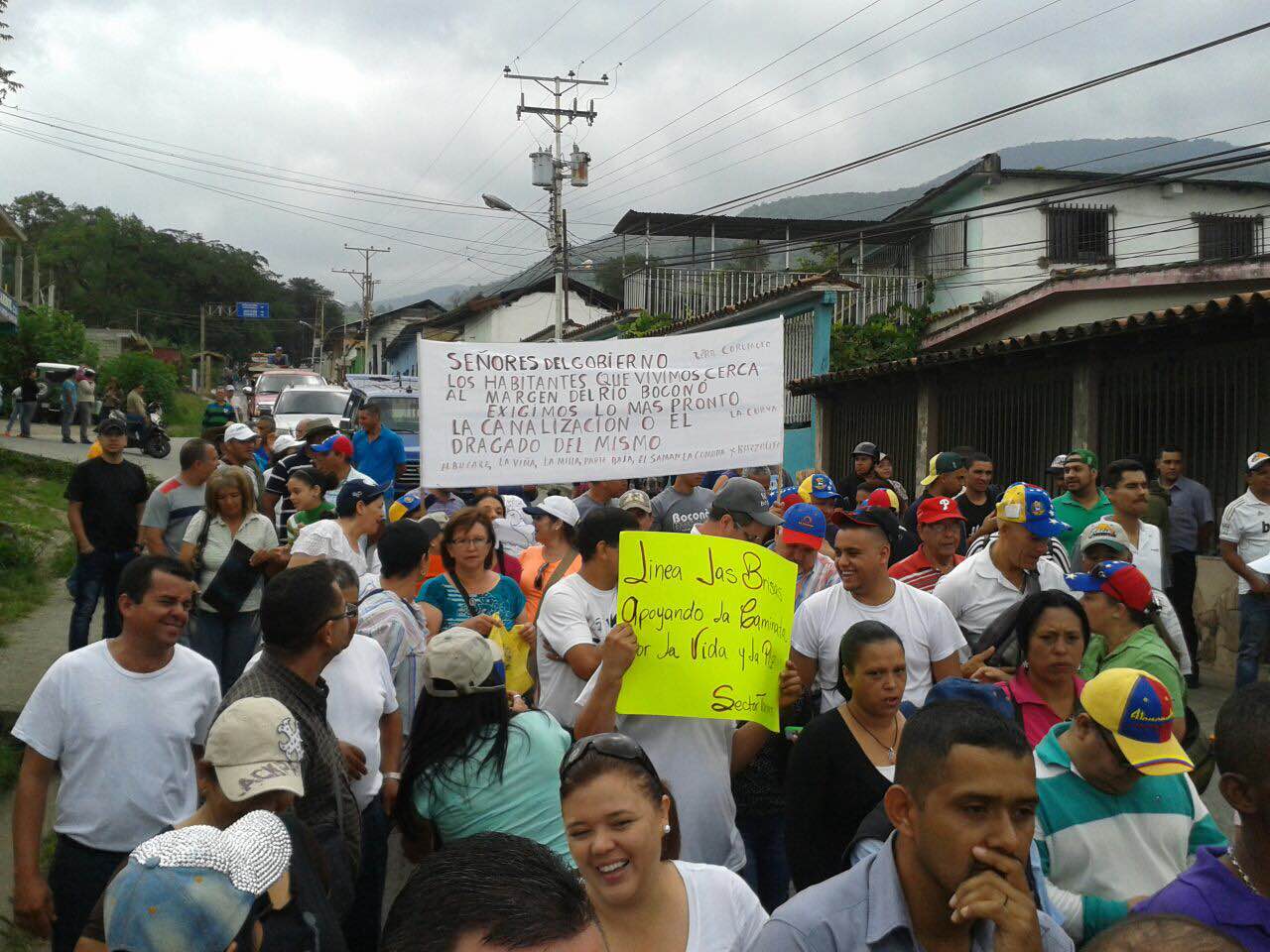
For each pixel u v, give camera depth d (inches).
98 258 4121.6
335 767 153.8
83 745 158.9
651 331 1045.8
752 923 117.5
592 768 111.0
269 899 105.5
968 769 90.3
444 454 298.5
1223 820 262.5
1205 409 422.6
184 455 327.0
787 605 167.6
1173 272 642.8
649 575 161.5
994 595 222.7
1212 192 1068.5
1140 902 118.4
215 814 121.3
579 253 1787.6
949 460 357.7
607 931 111.5
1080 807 131.5
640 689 160.9
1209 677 402.6
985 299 990.4
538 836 147.3
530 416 302.7
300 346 4872.0
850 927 96.0
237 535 298.5
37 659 385.1
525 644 249.4
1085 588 192.5
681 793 162.7
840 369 829.2
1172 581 381.4
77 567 346.6
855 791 154.0
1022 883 90.1
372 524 279.3
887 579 192.1
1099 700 127.8
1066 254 1051.9
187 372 3137.3
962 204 1068.5
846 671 156.3
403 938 60.2
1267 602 338.3
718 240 1411.2
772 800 189.5
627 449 305.4
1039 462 512.4
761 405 305.1
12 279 2090.3
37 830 156.8
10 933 203.0
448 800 147.3
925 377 597.6
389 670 189.3
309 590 152.1
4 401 1343.5
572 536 282.8
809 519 218.7
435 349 299.3
